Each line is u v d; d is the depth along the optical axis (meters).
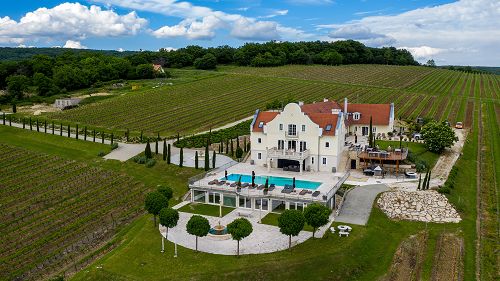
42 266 62.34
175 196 89.19
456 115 162.88
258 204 79.50
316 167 95.88
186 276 56.75
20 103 196.12
